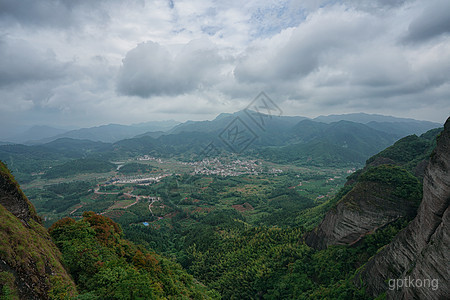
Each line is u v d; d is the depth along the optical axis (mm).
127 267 29422
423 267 22672
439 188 23094
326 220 47656
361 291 31969
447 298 20281
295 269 44812
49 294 19984
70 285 22609
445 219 20984
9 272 17516
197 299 38281
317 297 36344
